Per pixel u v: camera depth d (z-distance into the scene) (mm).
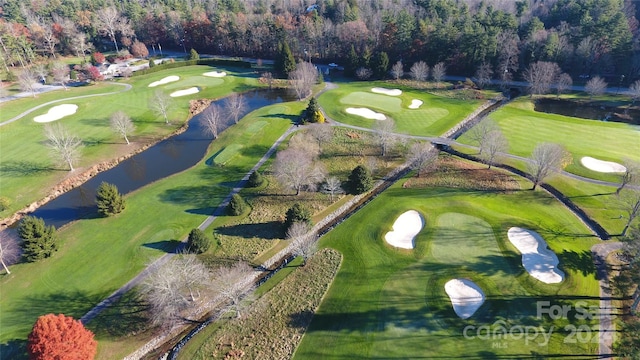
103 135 84875
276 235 54500
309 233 54656
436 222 54500
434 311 41594
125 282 47625
